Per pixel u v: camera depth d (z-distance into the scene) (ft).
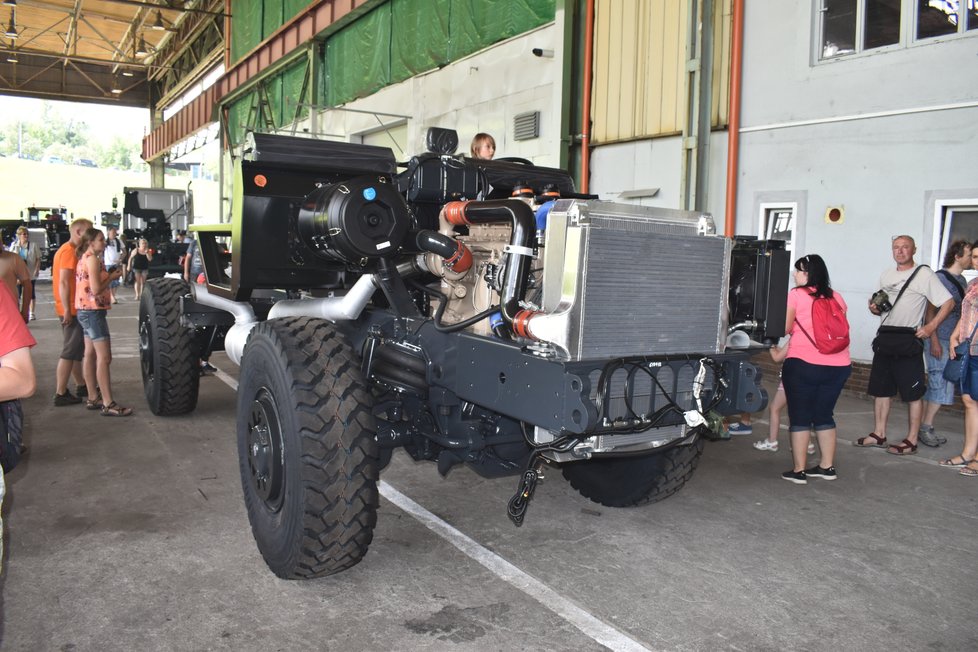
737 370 10.07
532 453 9.34
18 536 11.39
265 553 10.23
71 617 8.98
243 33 76.59
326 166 11.55
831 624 9.30
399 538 11.66
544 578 10.37
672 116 30.27
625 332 8.83
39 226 82.43
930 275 17.03
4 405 6.84
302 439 9.21
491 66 40.29
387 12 50.21
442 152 12.16
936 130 22.52
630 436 9.39
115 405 19.15
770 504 13.76
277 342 9.80
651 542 11.79
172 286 18.72
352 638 8.66
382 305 11.95
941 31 22.61
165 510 12.59
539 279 9.68
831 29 25.32
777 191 26.84
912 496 14.37
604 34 33.22
